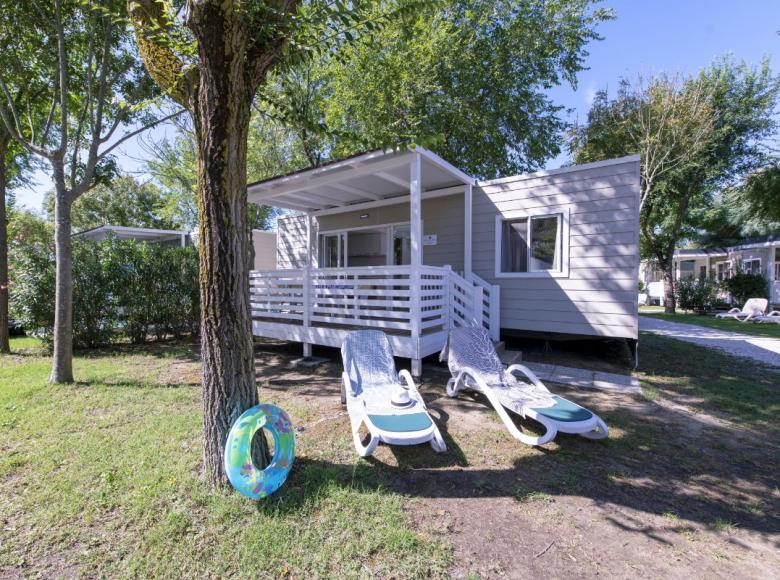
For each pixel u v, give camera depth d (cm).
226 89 234
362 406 334
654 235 1938
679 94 1251
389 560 193
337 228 1006
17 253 741
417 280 532
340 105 1133
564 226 662
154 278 854
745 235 1959
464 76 1181
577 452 318
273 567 188
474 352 462
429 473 282
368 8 299
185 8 251
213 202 243
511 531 217
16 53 553
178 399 437
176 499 241
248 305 263
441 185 774
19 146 779
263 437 272
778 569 191
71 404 418
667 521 229
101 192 2441
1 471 274
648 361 654
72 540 207
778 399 459
